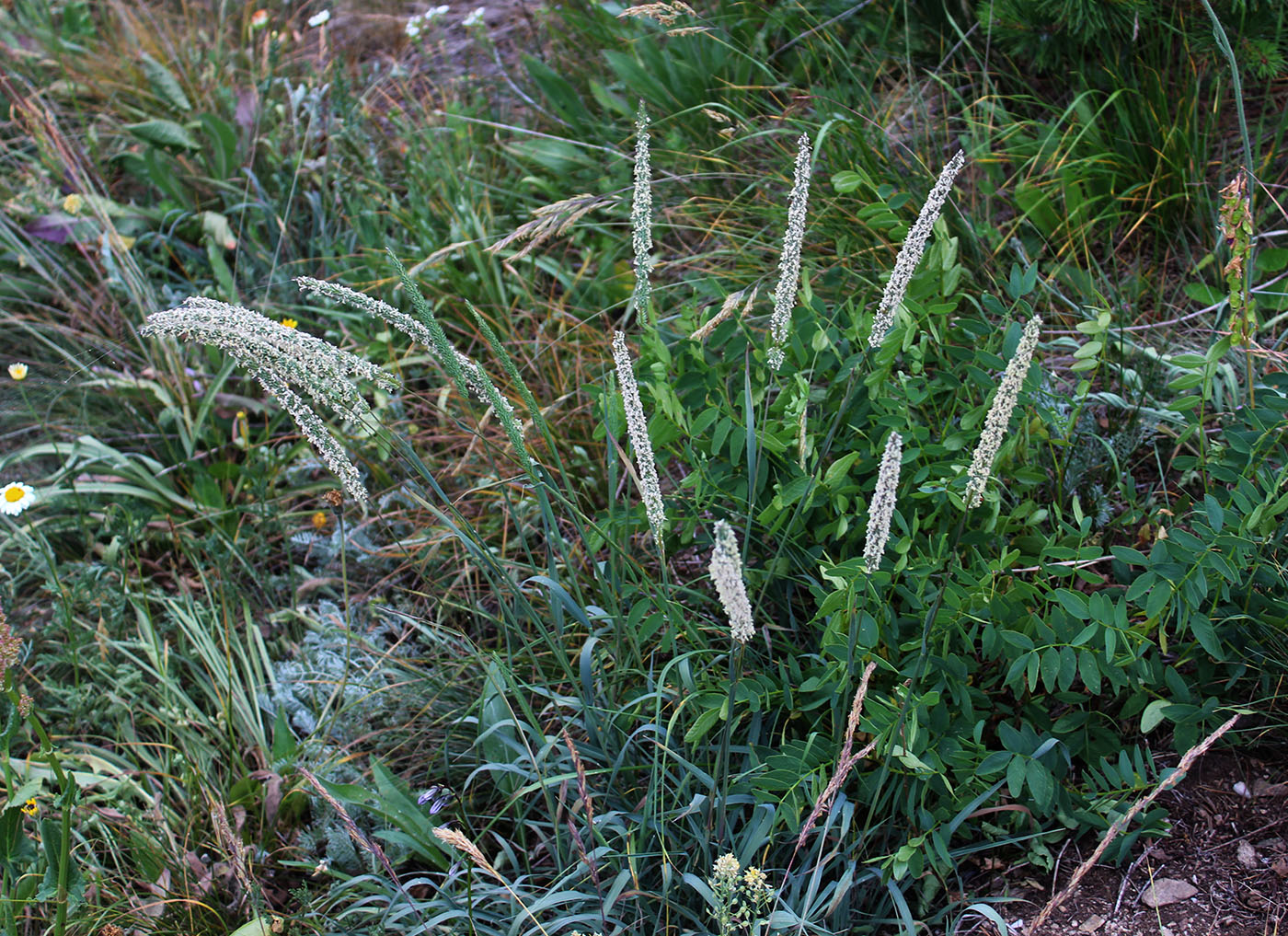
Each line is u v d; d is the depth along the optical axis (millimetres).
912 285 2332
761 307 3113
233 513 3225
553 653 2543
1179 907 1990
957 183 3414
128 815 2393
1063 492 2504
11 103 4566
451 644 2727
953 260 2402
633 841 2084
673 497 2422
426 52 4797
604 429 2330
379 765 2371
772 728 2312
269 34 4852
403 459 3178
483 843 2396
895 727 1975
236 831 2385
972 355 2301
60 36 4977
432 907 2125
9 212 3992
